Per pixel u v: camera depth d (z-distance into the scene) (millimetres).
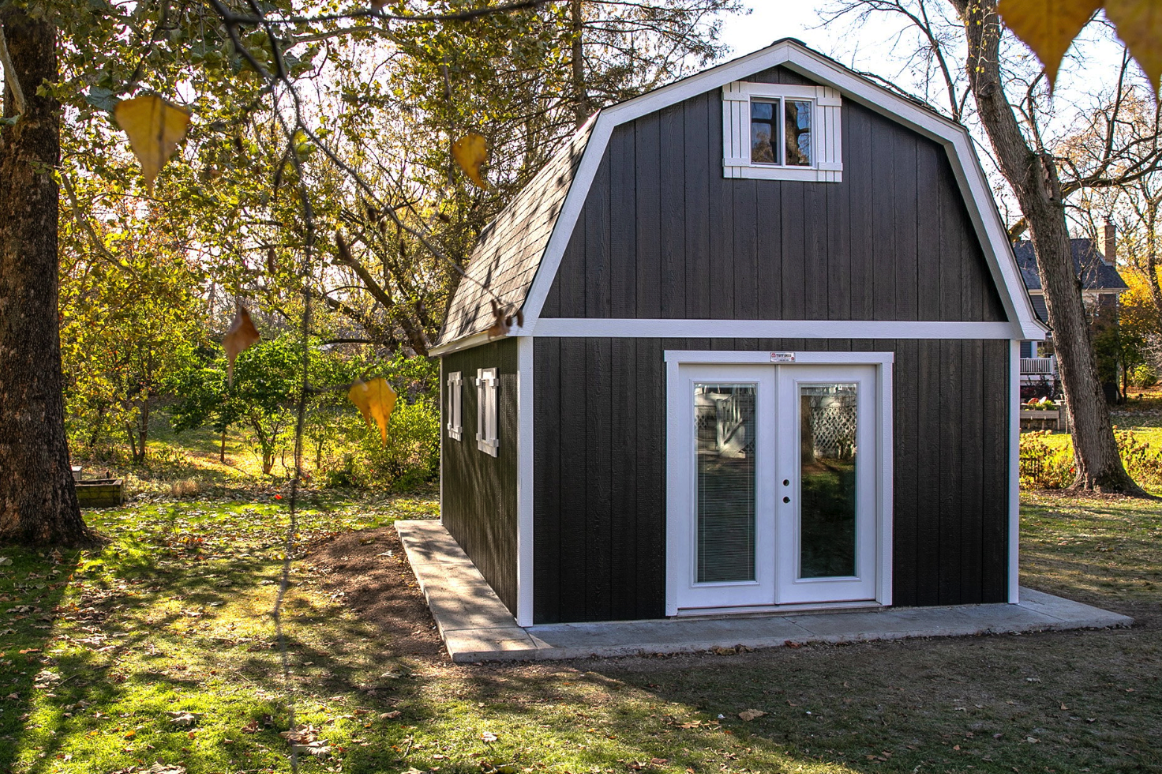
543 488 7855
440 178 15258
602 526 7984
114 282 13289
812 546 8555
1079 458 17984
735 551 8422
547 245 7797
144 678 6527
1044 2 623
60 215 12523
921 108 8453
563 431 7902
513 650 7125
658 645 7289
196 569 10656
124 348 19094
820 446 8562
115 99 2678
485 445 9539
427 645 7578
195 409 19750
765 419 8453
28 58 10547
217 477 20594
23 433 10992
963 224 8727
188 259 13477
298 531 13688
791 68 8328
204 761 5066
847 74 8297
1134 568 10953
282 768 4980
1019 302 8617
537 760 5160
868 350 8523
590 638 7465
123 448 22875
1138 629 8125
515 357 8109
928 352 8664
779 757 5258
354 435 19125
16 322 10969
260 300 12102
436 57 7914
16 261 10922
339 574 10484
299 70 3420
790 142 8445
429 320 18078
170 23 3137
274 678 6641
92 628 7875
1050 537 13141
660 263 8117
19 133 10742
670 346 8125
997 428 8820
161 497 17141
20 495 11008
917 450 8641
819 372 8547
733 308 8258
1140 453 20500
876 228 8547
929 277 8664
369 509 16328
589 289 7961
